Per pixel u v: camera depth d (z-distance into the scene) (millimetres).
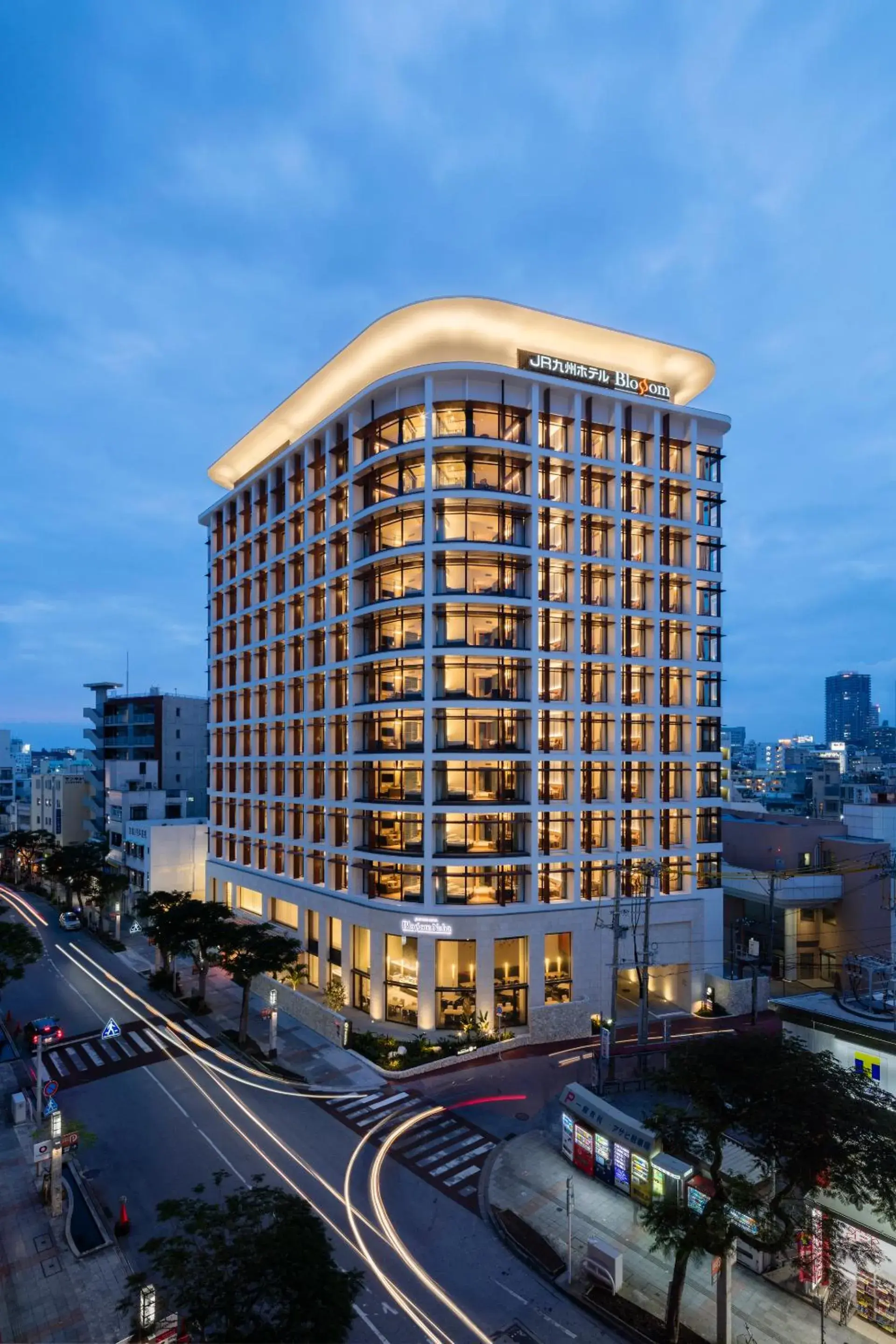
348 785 51719
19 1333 21797
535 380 49531
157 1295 20375
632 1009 51500
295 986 52562
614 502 52031
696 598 54469
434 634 47781
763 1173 23625
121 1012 49938
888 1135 18812
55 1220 26969
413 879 47906
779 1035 25484
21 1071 40594
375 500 51688
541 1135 33875
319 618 57844
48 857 78688
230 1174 30031
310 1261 16062
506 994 46531
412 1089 38375
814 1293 23188
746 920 64688
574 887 48500
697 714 53750
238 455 73812
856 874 59938
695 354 56844
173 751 102812
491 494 47656
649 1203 24750
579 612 50062
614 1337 21922
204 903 50875
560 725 50781
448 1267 24828
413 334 52312
